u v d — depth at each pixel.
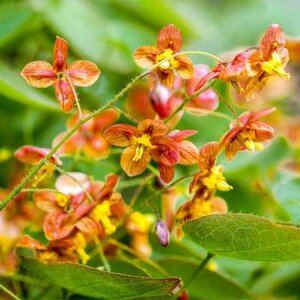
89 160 0.25
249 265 0.28
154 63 0.20
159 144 0.20
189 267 0.23
